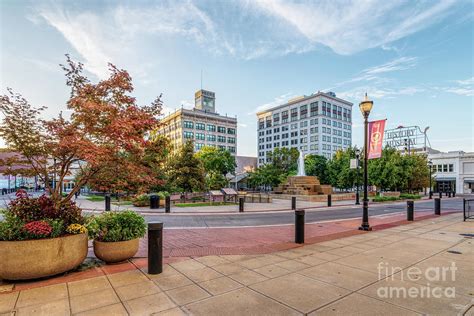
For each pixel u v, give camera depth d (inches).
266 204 973.2
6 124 228.4
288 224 513.0
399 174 1418.6
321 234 404.2
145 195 855.1
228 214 679.1
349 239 357.7
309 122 4372.5
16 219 210.2
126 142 230.1
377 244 327.3
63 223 226.7
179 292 182.4
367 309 159.3
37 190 1982.0
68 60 253.6
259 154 5423.2
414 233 402.3
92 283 197.8
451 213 697.6
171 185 1083.9
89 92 250.5
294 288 189.8
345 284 197.5
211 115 4018.2
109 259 241.3
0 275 190.9
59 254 201.8
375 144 601.6
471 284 198.5
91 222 248.8
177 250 300.4
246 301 169.0
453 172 2484.0
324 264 245.6
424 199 1444.4
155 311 155.9
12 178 2005.4
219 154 2361.0
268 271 225.9
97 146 225.1
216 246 323.9
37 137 234.4
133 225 254.7
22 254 189.8
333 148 4313.5
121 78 259.0
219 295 177.8
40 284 194.7
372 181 1449.3
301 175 1594.5
